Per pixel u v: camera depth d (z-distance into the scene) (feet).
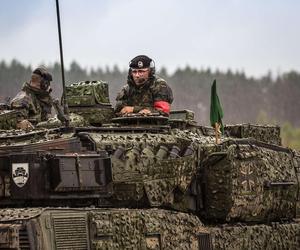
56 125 101.40
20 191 89.04
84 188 90.12
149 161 96.48
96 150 93.76
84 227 86.38
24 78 223.51
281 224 114.93
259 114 405.59
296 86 486.79
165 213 94.12
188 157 99.25
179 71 418.10
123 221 89.04
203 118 405.18
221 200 103.86
